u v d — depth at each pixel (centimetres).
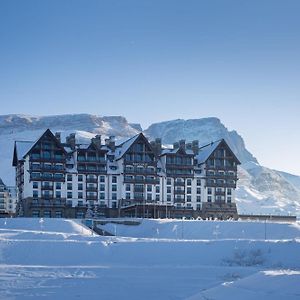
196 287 5422
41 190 14350
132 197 15138
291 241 7925
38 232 9131
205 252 7675
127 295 4925
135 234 11300
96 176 14962
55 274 6269
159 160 16138
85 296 4847
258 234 10544
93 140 15175
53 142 14625
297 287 3378
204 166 16012
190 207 15638
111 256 7562
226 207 16038
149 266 7131
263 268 6975
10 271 6469
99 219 12344
